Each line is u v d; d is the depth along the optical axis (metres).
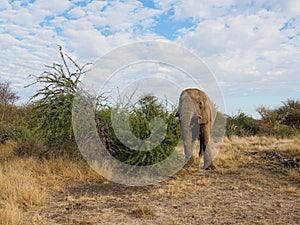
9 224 3.96
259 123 17.33
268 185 6.13
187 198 5.27
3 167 6.95
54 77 7.92
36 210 4.64
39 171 6.87
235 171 7.14
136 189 5.84
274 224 4.13
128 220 4.25
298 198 5.30
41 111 7.97
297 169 7.10
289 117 19.02
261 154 8.68
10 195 4.95
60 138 8.06
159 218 4.34
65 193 5.59
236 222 4.20
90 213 4.52
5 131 11.27
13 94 19.16
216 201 5.11
